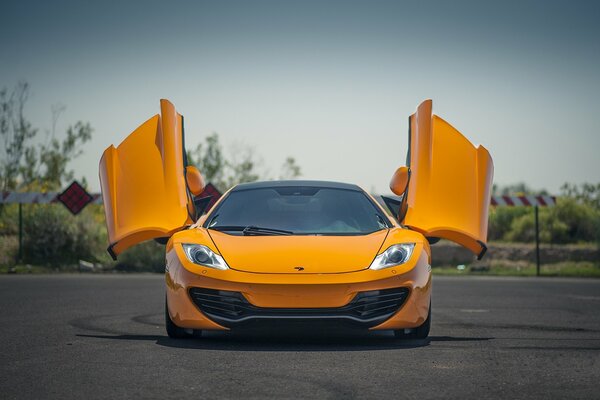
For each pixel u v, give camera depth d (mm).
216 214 7805
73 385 5004
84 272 17203
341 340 6949
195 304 6738
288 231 7387
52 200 18016
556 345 6746
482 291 13133
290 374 5344
